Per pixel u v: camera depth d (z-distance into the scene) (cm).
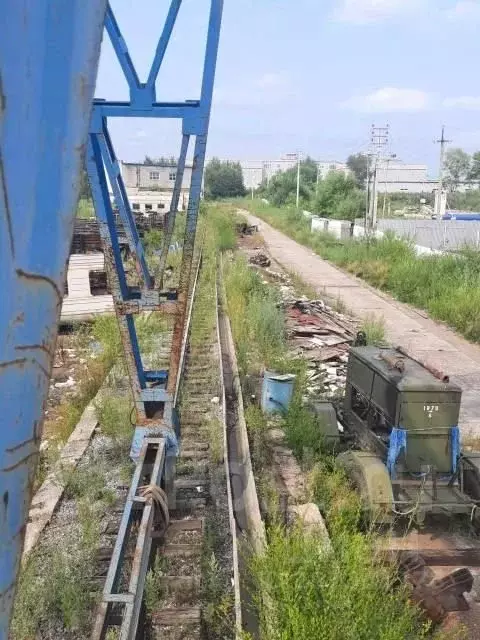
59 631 508
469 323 1730
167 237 584
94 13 103
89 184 554
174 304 596
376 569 545
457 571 560
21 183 96
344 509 654
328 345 1494
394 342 1644
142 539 512
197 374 1225
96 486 743
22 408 105
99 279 1725
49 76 98
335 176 6078
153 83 526
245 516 710
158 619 522
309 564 483
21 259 98
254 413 977
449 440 713
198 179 549
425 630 474
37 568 583
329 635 407
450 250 2867
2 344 97
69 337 1614
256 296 1853
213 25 509
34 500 710
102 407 976
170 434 645
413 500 680
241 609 521
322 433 869
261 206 7912
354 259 3011
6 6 88
